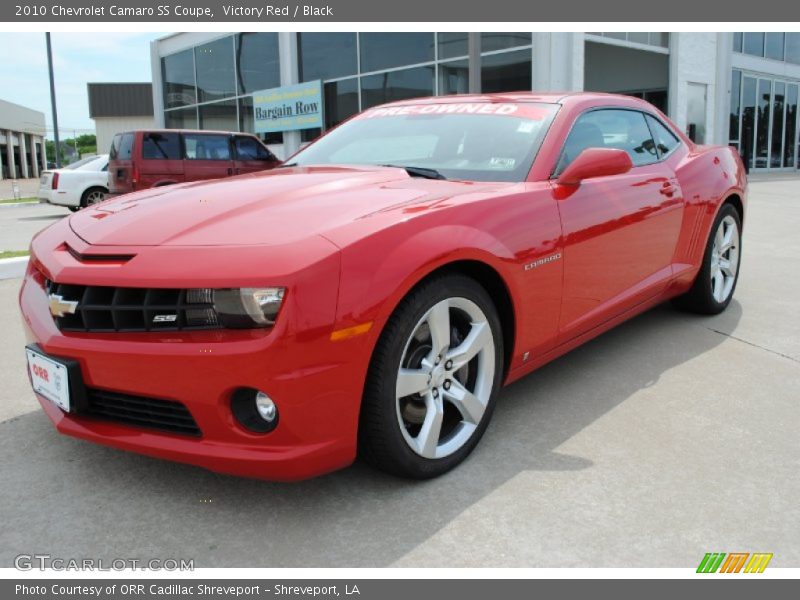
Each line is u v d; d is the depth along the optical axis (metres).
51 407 2.38
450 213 2.35
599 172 2.78
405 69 15.64
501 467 2.49
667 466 2.49
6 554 2.01
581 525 2.12
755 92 20.89
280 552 2.01
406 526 2.12
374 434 2.17
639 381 3.34
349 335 2.00
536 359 2.88
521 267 2.58
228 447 2.03
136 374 2.04
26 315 2.37
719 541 2.04
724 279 4.55
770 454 2.58
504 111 3.28
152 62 24.06
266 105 19.86
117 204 2.70
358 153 3.36
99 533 2.11
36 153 74.06
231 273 1.96
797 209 10.74
